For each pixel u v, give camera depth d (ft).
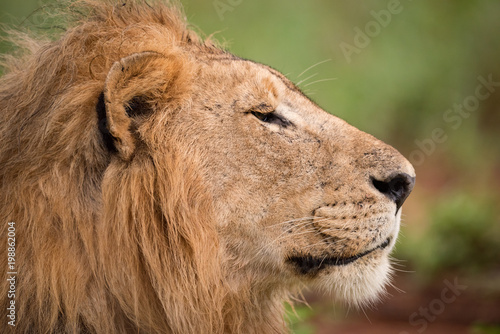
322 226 25.11
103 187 22.91
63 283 22.38
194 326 24.45
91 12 26.71
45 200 22.43
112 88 22.27
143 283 23.88
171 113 24.39
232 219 24.79
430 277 52.11
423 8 87.76
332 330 44.16
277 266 25.45
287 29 77.36
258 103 25.29
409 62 83.51
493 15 88.48
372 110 78.33
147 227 23.63
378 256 25.99
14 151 23.13
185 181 24.07
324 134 25.86
